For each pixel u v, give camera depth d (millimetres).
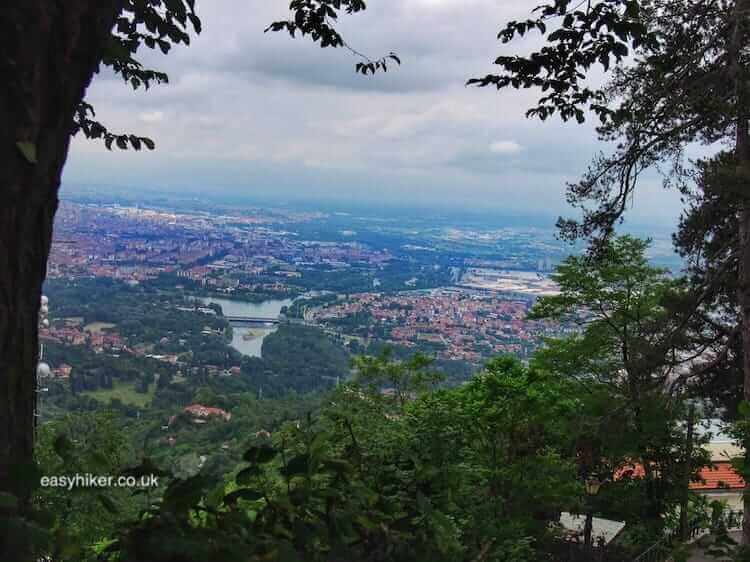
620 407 12766
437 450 3873
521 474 10656
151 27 4367
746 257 10922
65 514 2076
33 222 1690
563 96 6215
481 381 11484
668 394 12711
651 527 13977
